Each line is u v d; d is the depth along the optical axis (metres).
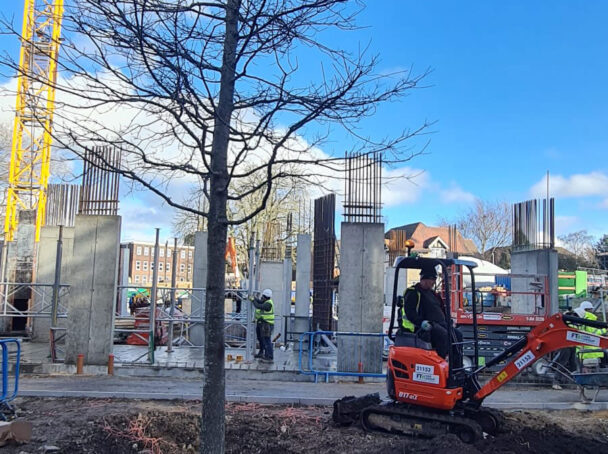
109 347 12.93
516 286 17.52
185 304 23.14
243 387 11.70
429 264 8.27
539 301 15.76
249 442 7.55
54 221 18.55
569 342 7.39
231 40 5.02
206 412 4.85
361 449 7.32
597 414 10.13
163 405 9.75
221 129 5.04
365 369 12.80
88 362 12.93
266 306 14.56
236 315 15.62
